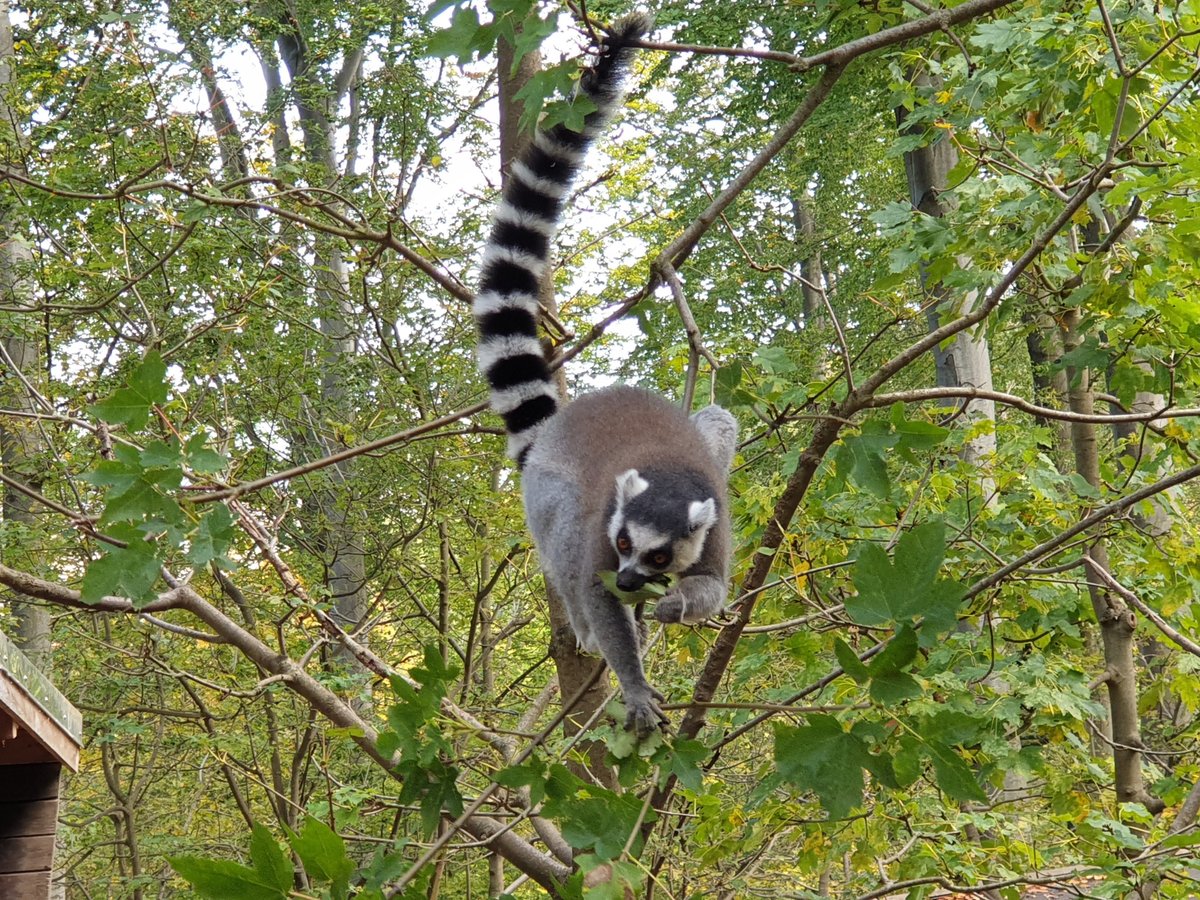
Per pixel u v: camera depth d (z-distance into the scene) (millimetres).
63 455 10820
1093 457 7348
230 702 12867
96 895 15289
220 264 11664
